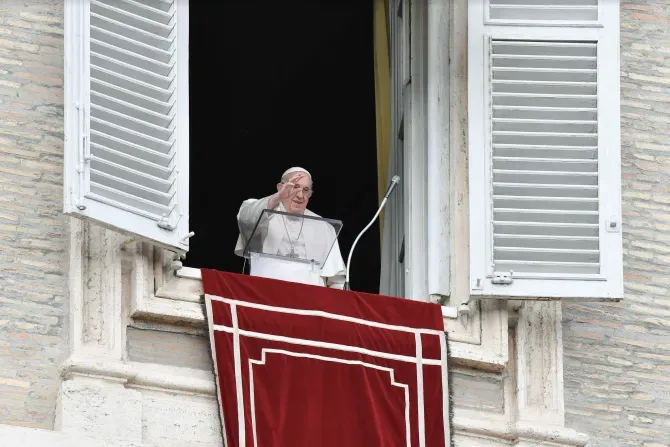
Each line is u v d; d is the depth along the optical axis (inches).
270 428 2076.8
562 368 2203.5
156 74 2146.9
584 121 2235.5
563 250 2199.8
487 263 2186.3
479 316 2203.5
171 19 2172.7
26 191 2110.0
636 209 2284.7
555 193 2219.5
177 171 2135.8
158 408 2070.6
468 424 2159.2
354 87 2987.2
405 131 2359.7
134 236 2091.5
